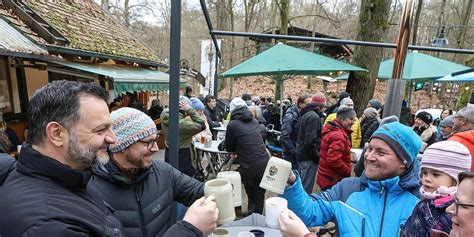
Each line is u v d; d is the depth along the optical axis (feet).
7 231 2.68
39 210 2.70
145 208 5.01
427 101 72.64
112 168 4.75
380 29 17.74
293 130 15.64
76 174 3.09
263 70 13.32
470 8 54.13
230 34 8.84
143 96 40.34
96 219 3.13
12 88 17.76
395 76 5.99
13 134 14.35
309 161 13.61
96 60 22.80
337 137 11.46
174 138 6.71
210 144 17.29
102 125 3.21
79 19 25.17
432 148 4.25
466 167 4.05
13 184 2.93
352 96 18.63
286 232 3.67
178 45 6.35
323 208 5.07
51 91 3.10
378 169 4.54
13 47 12.63
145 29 71.97
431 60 17.16
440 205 3.64
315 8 70.85
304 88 82.17
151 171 5.24
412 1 5.61
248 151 12.30
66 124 3.01
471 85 35.70
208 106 25.08
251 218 7.11
